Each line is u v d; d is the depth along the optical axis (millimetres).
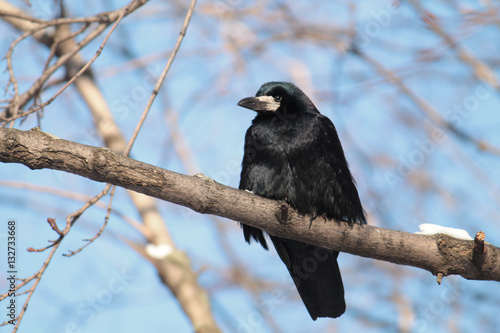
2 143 7051
